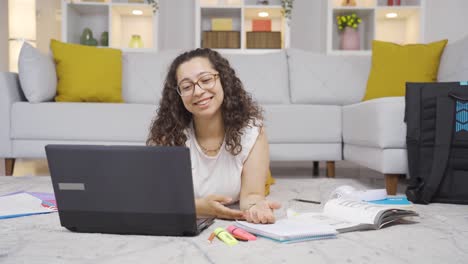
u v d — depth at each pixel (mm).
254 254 1127
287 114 3047
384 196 1915
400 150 2262
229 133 1631
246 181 1672
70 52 3301
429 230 1421
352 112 2779
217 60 1616
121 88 3426
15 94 3055
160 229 1303
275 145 3070
